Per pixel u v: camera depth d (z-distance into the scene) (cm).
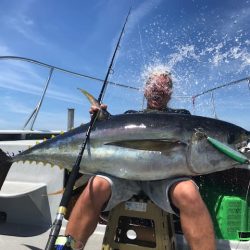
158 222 121
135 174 118
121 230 128
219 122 122
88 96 127
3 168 138
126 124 120
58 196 168
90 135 123
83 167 125
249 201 133
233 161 119
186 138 116
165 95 153
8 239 152
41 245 147
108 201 120
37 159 133
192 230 108
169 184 115
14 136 229
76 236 115
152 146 117
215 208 133
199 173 118
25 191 158
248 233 131
